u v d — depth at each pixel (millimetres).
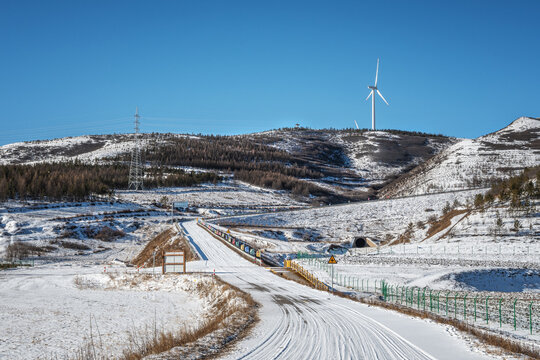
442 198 154250
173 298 52000
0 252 103062
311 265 72188
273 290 45344
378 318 28797
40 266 85375
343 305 35125
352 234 131375
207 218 154625
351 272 65875
